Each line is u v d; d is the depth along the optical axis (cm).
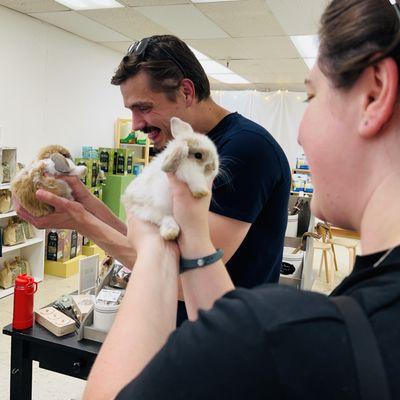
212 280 60
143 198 68
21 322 156
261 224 111
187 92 110
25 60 395
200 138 70
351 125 41
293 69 609
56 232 411
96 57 504
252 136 101
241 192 97
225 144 102
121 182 481
